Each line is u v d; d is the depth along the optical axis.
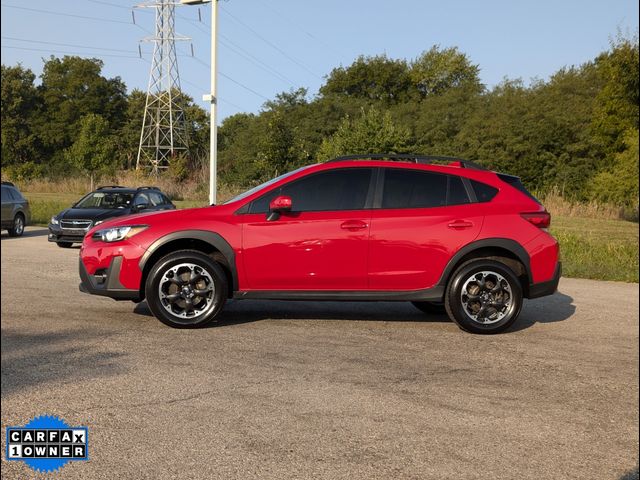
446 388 4.43
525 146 50.66
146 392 4.18
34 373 4.54
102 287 6.33
